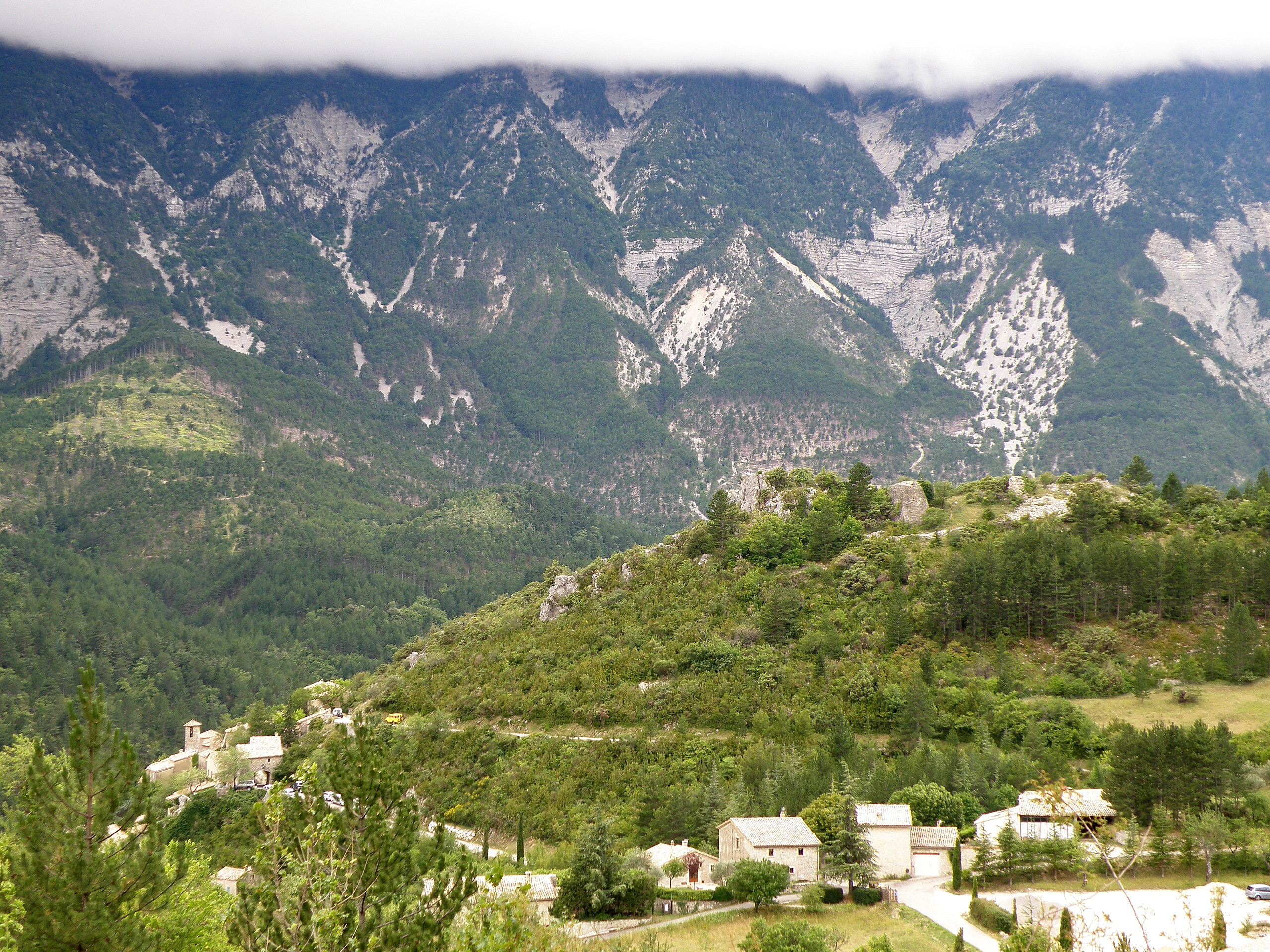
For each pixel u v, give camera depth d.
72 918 51.22
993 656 171.38
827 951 91.31
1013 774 139.00
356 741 56.19
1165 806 121.00
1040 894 107.00
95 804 53.81
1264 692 158.25
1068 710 154.12
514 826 148.00
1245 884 106.38
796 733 156.62
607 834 113.06
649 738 162.50
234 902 55.81
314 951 49.38
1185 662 163.62
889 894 111.56
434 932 51.16
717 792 137.50
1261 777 127.00
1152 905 99.44
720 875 118.88
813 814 125.88
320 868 52.09
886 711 159.75
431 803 159.25
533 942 58.53
